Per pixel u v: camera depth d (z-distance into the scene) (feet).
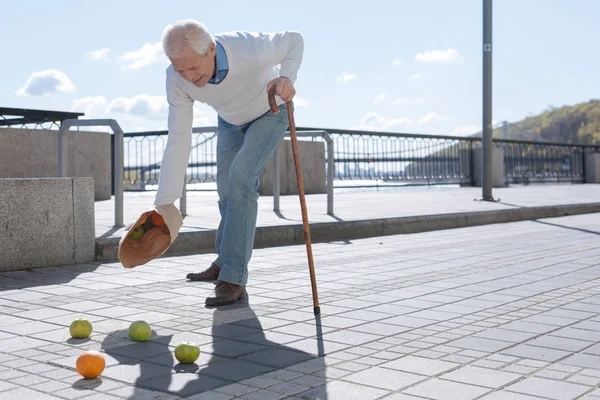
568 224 29.50
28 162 34.09
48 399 7.41
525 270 16.48
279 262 17.84
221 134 14.08
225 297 12.39
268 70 12.66
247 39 11.98
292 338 10.04
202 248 20.21
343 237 24.18
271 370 8.46
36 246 16.26
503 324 10.87
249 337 10.11
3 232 15.65
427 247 21.26
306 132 27.91
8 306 12.23
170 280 14.98
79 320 10.14
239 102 12.54
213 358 9.02
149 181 47.57
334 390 7.66
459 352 9.23
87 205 17.25
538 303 12.52
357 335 10.19
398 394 7.50
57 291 13.64
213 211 28.78
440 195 44.45
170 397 7.47
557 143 72.23
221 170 14.23
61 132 20.77
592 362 8.73
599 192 48.47
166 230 11.84
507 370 8.39
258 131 12.76
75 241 16.99
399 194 45.78
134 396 7.52
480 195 44.19
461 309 12.01
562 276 15.57
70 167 36.52
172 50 11.00
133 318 11.36
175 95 12.11
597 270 16.44
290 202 35.70
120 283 14.57
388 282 14.76
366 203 35.37
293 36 12.23
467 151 61.67
